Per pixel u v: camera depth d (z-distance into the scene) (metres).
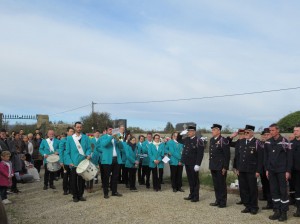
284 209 5.30
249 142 5.86
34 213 5.66
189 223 5.09
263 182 6.73
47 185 8.19
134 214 5.59
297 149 5.64
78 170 6.50
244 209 5.91
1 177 6.38
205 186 8.27
